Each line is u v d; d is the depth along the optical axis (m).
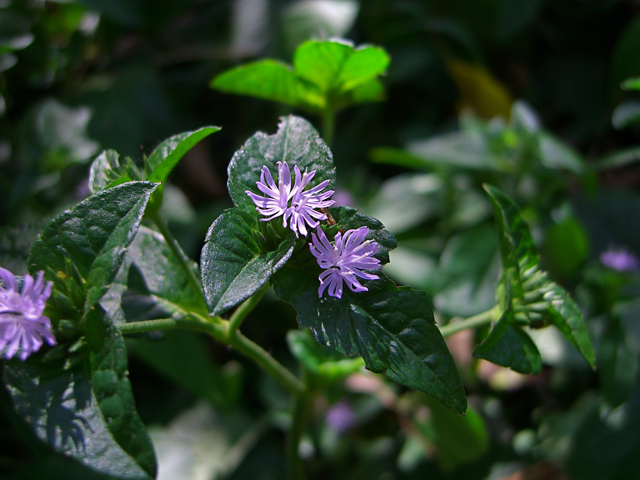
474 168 0.40
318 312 0.21
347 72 0.28
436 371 0.21
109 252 0.21
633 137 0.50
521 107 0.39
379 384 0.37
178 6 0.48
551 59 0.53
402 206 0.41
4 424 0.34
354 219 0.21
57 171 0.38
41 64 0.46
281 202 0.21
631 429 0.32
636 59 0.42
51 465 0.31
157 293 0.24
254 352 0.26
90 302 0.20
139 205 0.21
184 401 0.36
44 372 0.20
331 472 0.35
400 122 0.49
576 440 0.32
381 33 0.48
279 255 0.21
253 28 0.46
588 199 0.41
